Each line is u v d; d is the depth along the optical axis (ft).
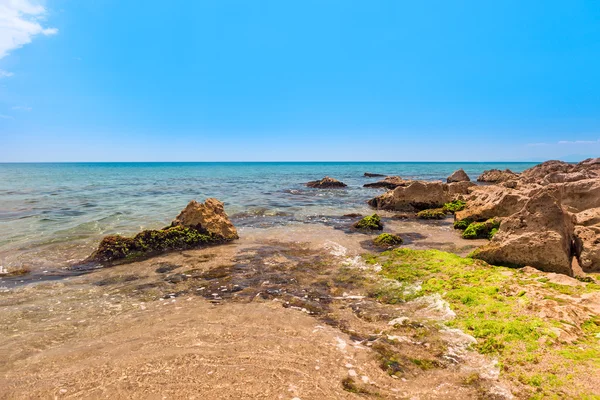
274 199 105.50
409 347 21.83
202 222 51.13
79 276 36.76
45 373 19.72
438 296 28.66
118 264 40.81
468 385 17.99
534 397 16.48
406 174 279.90
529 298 25.71
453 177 153.48
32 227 58.95
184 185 160.25
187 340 23.11
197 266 39.75
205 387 18.28
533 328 21.56
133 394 17.84
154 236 46.93
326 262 40.52
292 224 65.41
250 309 28.02
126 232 55.88
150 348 22.13
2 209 77.20
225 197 108.68
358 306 28.32
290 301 29.58
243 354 21.36
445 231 59.06
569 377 17.22
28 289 32.99
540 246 33.55
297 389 18.06
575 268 33.81
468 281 30.71
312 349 21.88
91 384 18.69
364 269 37.58
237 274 36.78
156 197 105.50
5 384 18.80
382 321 25.53
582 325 21.85
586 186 52.44
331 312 27.35
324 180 154.51
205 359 20.83
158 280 35.29
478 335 22.35
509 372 18.52
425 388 17.99
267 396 17.53
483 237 52.75
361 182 194.18
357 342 22.68
